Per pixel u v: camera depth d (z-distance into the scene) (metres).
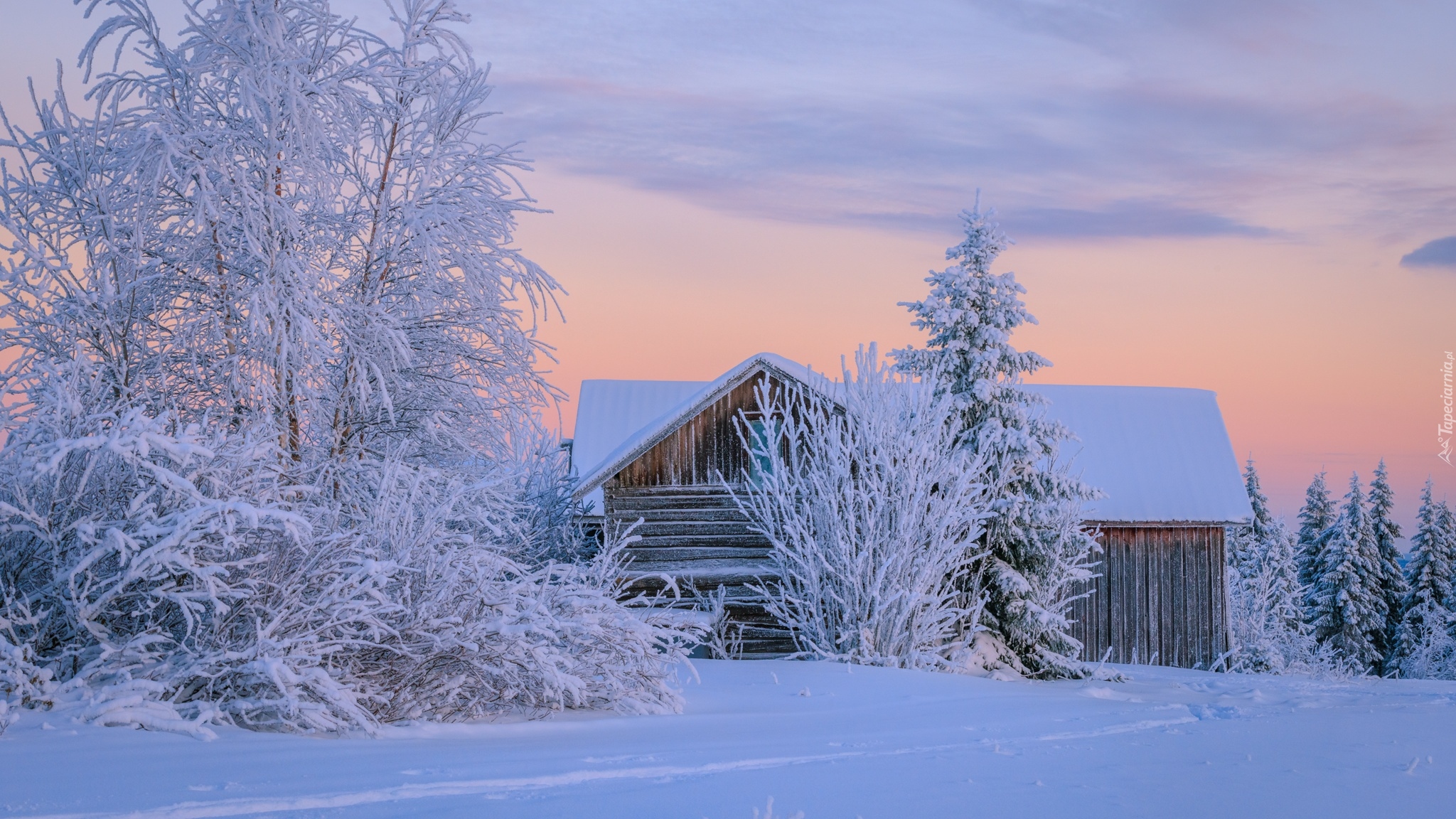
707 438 21.34
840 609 18.17
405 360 11.87
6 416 8.48
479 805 4.68
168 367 11.58
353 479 12.05
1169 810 4.88
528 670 8.57
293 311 11.16
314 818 4.36
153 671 7.30
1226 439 30.86
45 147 11.27
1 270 10.56
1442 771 6.21
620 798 4.91
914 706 10.89
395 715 8.20
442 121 12.90
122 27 11.48
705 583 20.69
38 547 7.67
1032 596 20.50
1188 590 27.66
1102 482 28.89
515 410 13.41
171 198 11.58
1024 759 6.58
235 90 11.94
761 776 5.74
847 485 18.17
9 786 4.65
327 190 12.27
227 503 7.19
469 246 12.52
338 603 7.69
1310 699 12.80
